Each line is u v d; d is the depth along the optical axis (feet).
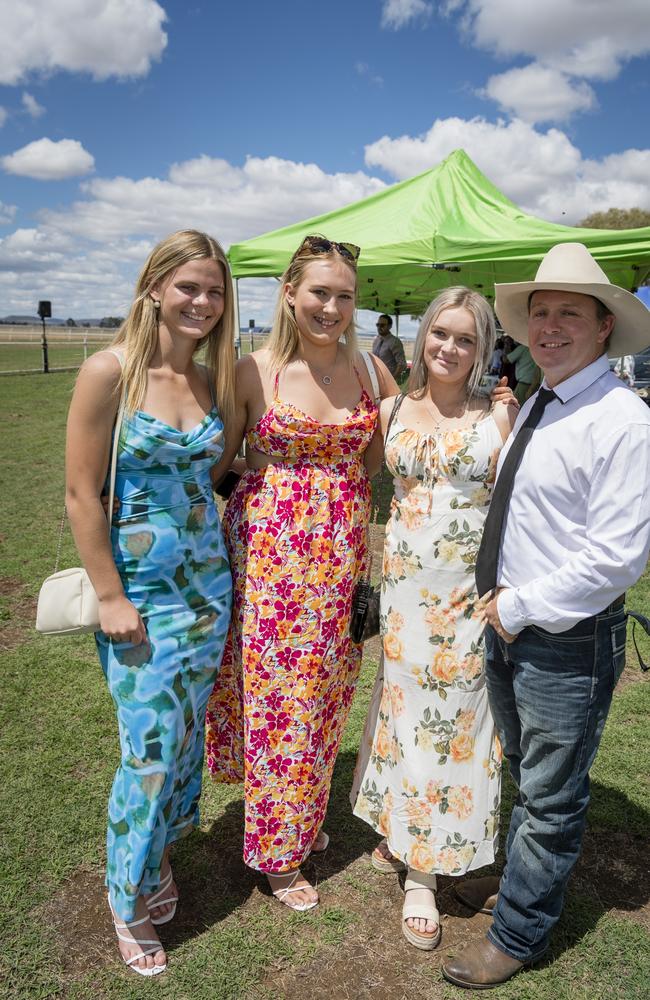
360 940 7.35
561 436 5.84
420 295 37.99
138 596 6.68
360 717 11.85
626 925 7.57
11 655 13.34
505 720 7.00
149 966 6.81
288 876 7.80
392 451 7.27
